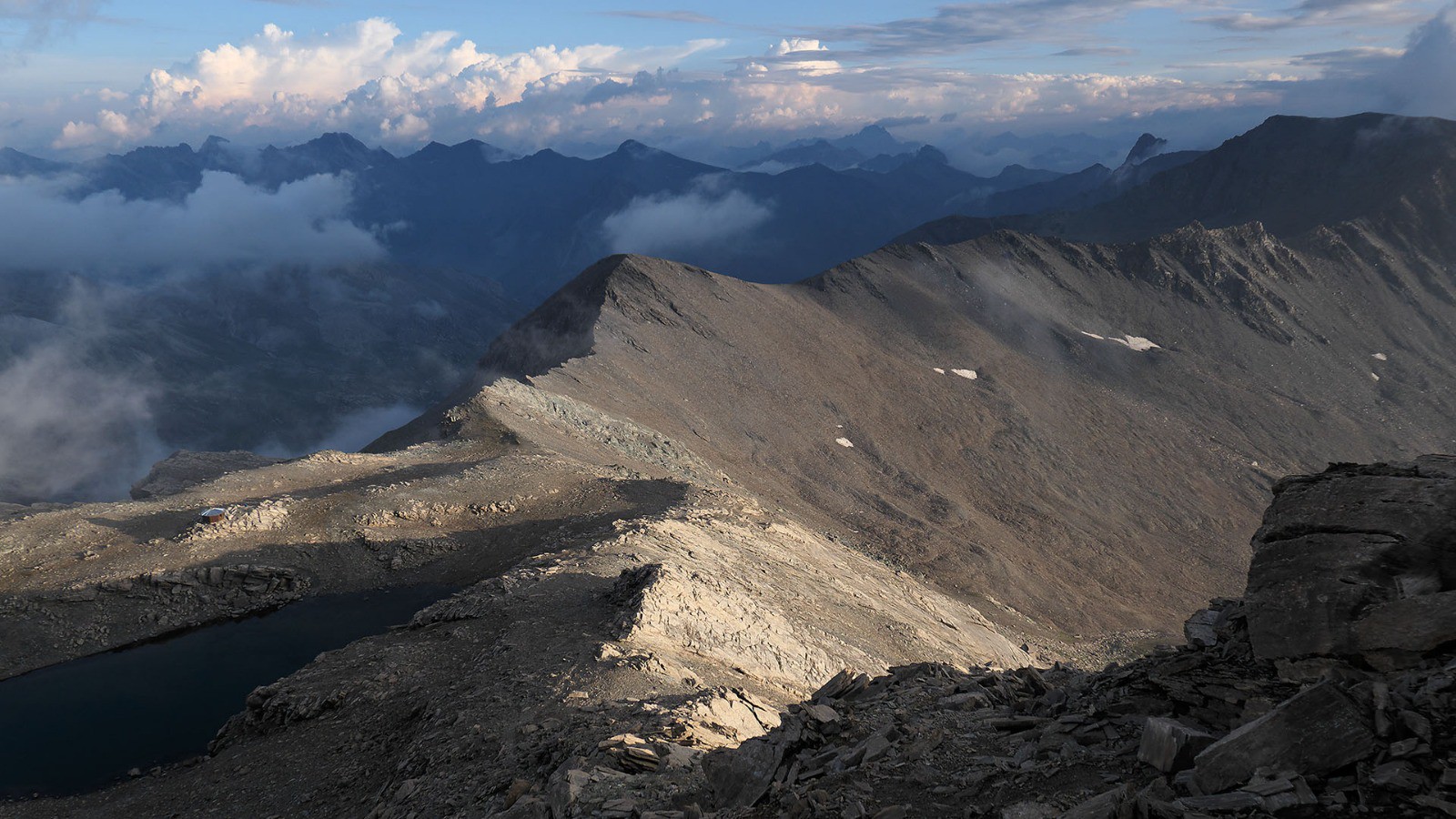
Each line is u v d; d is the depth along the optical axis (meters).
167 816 27.30
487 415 87.81
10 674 45.47
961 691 17.22
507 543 58.88
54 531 57.97
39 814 31.09
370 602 53.25
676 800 14.99
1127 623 106.56
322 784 26.23
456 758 21.91
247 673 45.03
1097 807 9.66
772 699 29.84
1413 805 8.40
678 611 34.75
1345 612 10.91
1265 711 10.70
